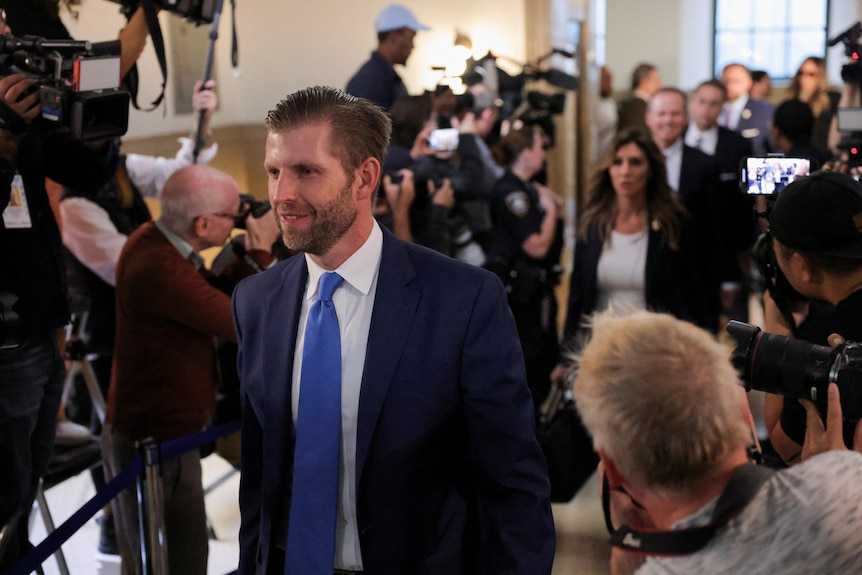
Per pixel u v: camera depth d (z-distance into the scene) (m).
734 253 4.39
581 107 7.87
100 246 3.32
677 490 1.20
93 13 4.51
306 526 1.66
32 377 2.42
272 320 1.75
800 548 1.15
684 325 1.27
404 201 3.68
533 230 3.99
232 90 6.37
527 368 3.89
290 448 1.72
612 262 3.65
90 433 3.45
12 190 2.38
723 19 10.46
